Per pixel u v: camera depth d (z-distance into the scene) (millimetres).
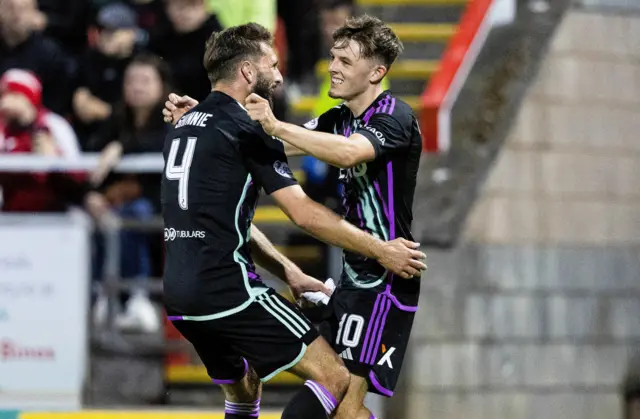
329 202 26016
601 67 28109
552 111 27594
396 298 17625
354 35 17453
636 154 28312
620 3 28375
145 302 25406
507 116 27344
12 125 26594
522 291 26781
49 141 26844
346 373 17203
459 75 27812
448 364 26141
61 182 26266
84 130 28984
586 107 27875
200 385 25656
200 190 16828
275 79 17484
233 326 16922
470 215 26703
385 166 17359
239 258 16984
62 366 24062
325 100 27766
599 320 27359
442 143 27047
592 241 27688
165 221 17234
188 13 28562
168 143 17391
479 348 26359
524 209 27172
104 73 29094
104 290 25109
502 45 28156
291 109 30891
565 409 26922
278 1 33531
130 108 26125
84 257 24125
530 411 26656
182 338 25859
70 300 24094
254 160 16906
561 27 27969
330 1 31797
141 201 26453
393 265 16844
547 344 26875
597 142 27906
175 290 16938
